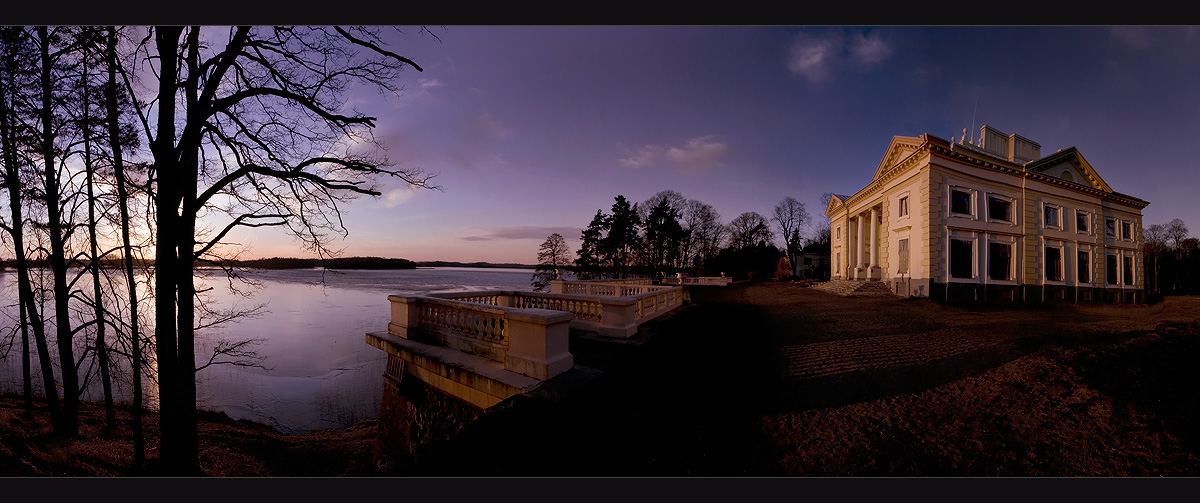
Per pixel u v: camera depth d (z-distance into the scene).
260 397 19.16
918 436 4.33
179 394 6.57
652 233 58.03
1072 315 14.76
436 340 8.03
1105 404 4.82
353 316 42.44
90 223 8.78
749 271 56.06
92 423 11.33
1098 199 25.80
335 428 15.59
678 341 8.91
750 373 6.59
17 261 9.30
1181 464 3.58
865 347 8.66
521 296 11.14
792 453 3.97
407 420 7.63
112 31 6.96
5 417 9.39
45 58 8.00
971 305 18.44
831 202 38.16
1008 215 22.25
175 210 6.50
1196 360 6.18
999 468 3.68
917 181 21.08
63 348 9.48
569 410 4.89
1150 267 43.00
